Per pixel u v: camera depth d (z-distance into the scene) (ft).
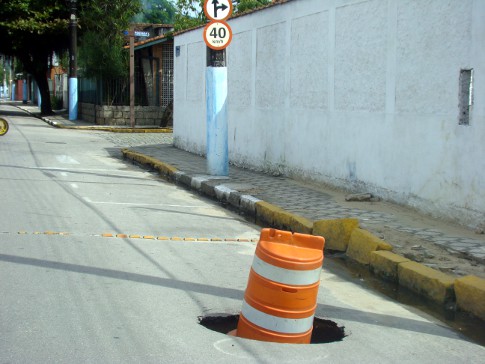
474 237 24.99
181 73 61.93
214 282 20.17
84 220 28.66
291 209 30.96
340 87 35.60
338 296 19.93
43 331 15.29
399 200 30.89
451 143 27.12
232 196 35.35
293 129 41.04
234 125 49.75
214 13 39.73
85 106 108.78
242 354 14.33
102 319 16.29
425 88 28.73
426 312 18.89
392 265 21.56
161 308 17.38
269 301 15.07
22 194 34.50
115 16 104.01
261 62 45.09
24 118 116.98
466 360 14.98
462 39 26.30
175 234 27.14
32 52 119.34
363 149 33.73
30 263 21.13
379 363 14.39
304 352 14.67
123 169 49.49
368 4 32.78
